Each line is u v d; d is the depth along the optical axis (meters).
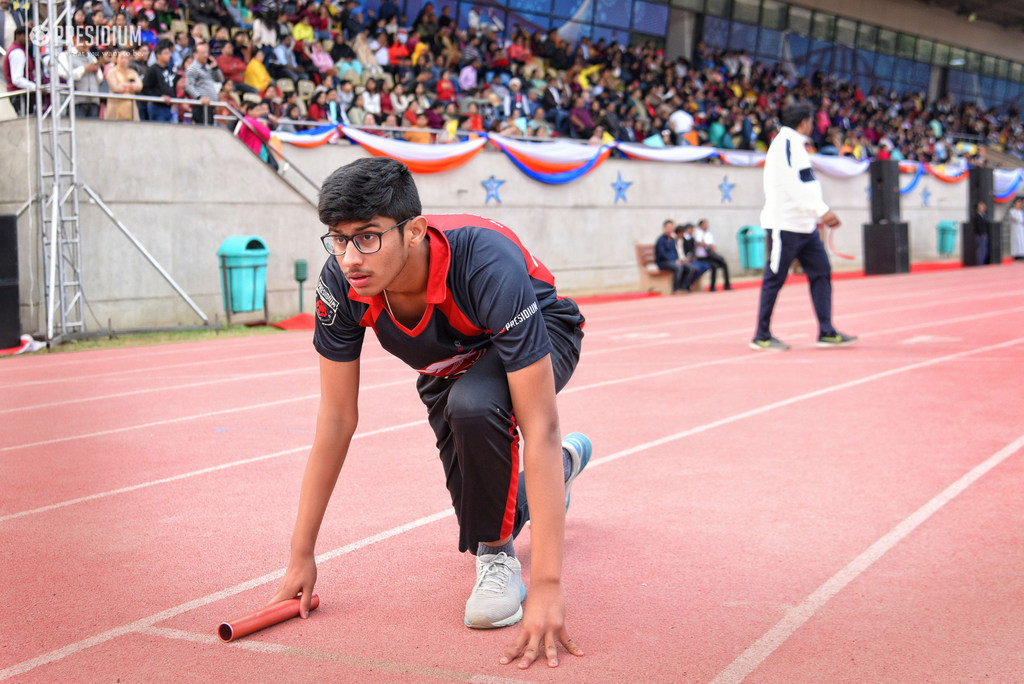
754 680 2.39
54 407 7.12
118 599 3.11
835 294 15.91
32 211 12.11
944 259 27.16
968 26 37.72
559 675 2.44
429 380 2.87
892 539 3.51
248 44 16.56
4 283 10.95
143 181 12.88
